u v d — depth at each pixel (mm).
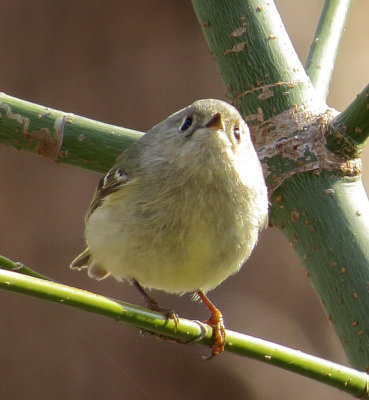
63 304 5191
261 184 7492
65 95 14258
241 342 5578
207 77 14367
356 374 5664
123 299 13961
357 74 14086
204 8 7410
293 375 14047
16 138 7242
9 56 14273
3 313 14273
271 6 7383
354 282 6363
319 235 6559
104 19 14469
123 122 14242
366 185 13938
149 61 14375
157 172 7406
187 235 7281
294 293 13859
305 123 6836
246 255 7684
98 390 14016
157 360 14102
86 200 14609
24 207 14492
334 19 7664
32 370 14148
